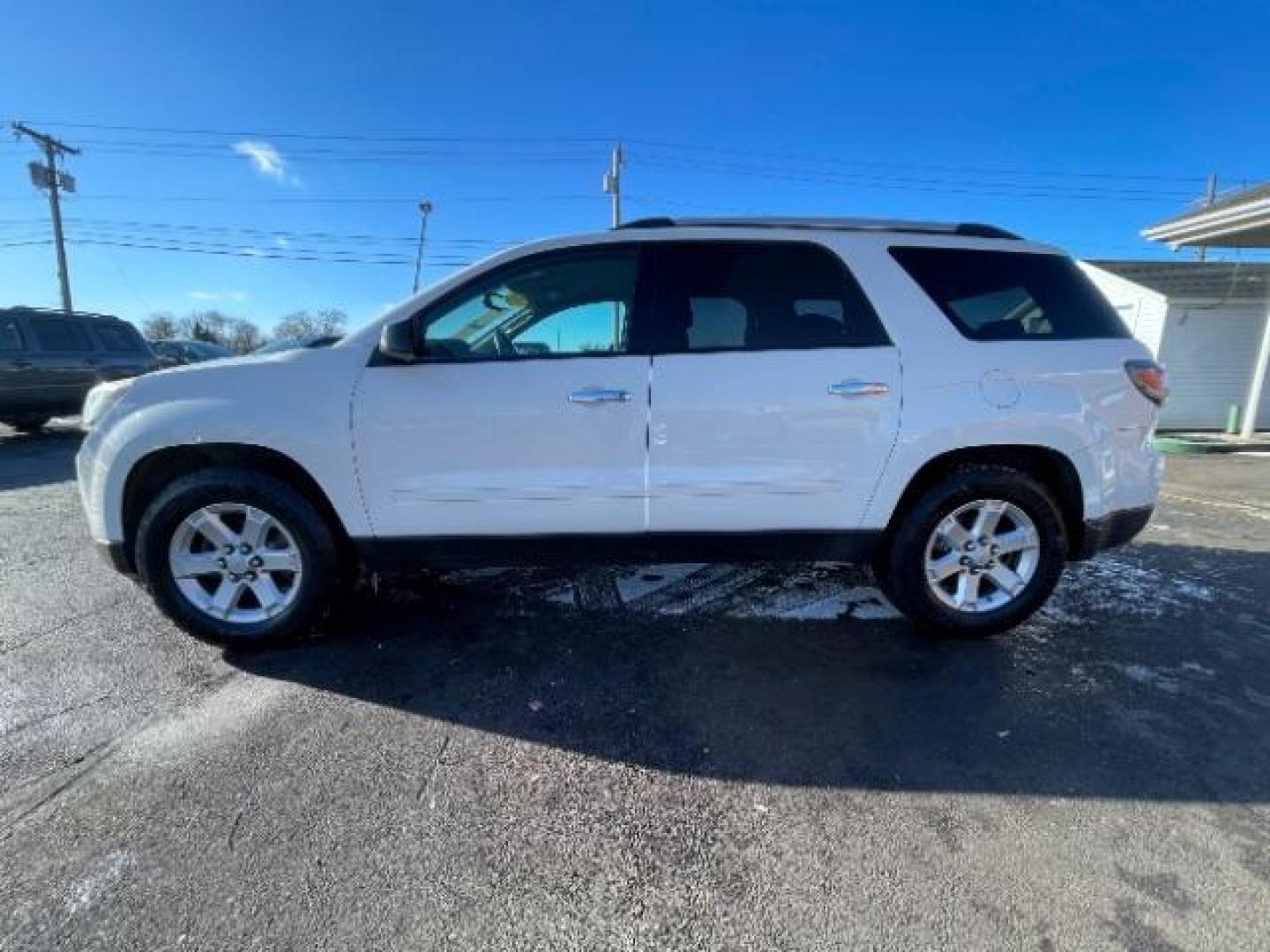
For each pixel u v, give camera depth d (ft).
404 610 12.14
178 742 8.27
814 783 7.56
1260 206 35.01
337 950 5.53
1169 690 9.55
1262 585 13.76
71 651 10.64
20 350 33.58
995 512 10.68
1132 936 5.60
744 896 6.04
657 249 10.32
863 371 10.05
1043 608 12.44
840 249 10.38
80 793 7.35
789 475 10.16
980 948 5.50
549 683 9.67
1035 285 10.66
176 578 10.31
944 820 6.98
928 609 10.77
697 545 10.44
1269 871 6.29
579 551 10.46
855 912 5.86
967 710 9.00
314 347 10.51
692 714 8.91
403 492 10.11
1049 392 10.27
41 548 15.99
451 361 10.01
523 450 10.03
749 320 10.17
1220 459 34.58
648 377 9.96
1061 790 7.43
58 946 5.54
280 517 10.16
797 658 10.41
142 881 6.20
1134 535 11.02
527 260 10.29
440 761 7.94
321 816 7.02
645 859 6.48
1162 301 50.90
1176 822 6.94
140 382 10.28
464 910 5.91
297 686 9.60
